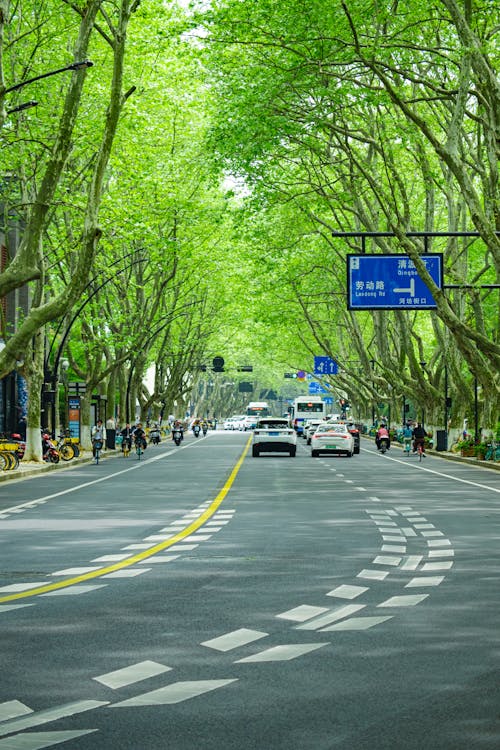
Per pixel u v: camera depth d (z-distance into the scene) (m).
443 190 56.97
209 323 109.81
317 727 7.44
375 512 26.23
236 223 57.34
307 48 41.53
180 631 10.99
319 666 9.34
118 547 18.98
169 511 26.91
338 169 54.19
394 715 7.74
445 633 10.84
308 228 74.38
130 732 7.34
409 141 46.78
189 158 66.62
